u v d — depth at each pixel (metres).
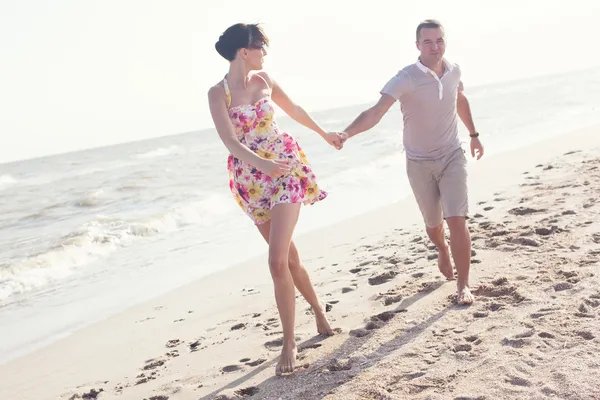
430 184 4.37
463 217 4.19
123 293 7.22
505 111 28.34
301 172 3.81
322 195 3.91
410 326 3.95
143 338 5.33
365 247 7.01
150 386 4.06
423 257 5.82
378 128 29.30
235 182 3.87
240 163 3.80
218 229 10.45
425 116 4.15
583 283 4.05
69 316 6.57
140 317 6.08
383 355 3.58
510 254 5.06
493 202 7.77
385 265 5.79
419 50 4.14
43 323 6.45
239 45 3.69
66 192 18.50
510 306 3.93
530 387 2.85
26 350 5.62
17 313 6.98
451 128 4.25
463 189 4.20
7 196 19.27
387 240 7.18
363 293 5.00
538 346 3.26
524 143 15.67
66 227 12.21
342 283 5.47
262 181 3.76
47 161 44.72
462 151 4.29
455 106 4.26
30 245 10.46
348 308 4.66
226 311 5.66
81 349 5.38
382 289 4.98
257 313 5.32
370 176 13.84
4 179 27.67
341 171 15.05
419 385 3.10
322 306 4.20
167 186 17.23
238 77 3.76
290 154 3.79
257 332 4.69
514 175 9.87
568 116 21.47
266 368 3.86
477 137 4.73
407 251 6.24
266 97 3.81
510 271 4.62
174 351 4.76
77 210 14.73
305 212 10.58
